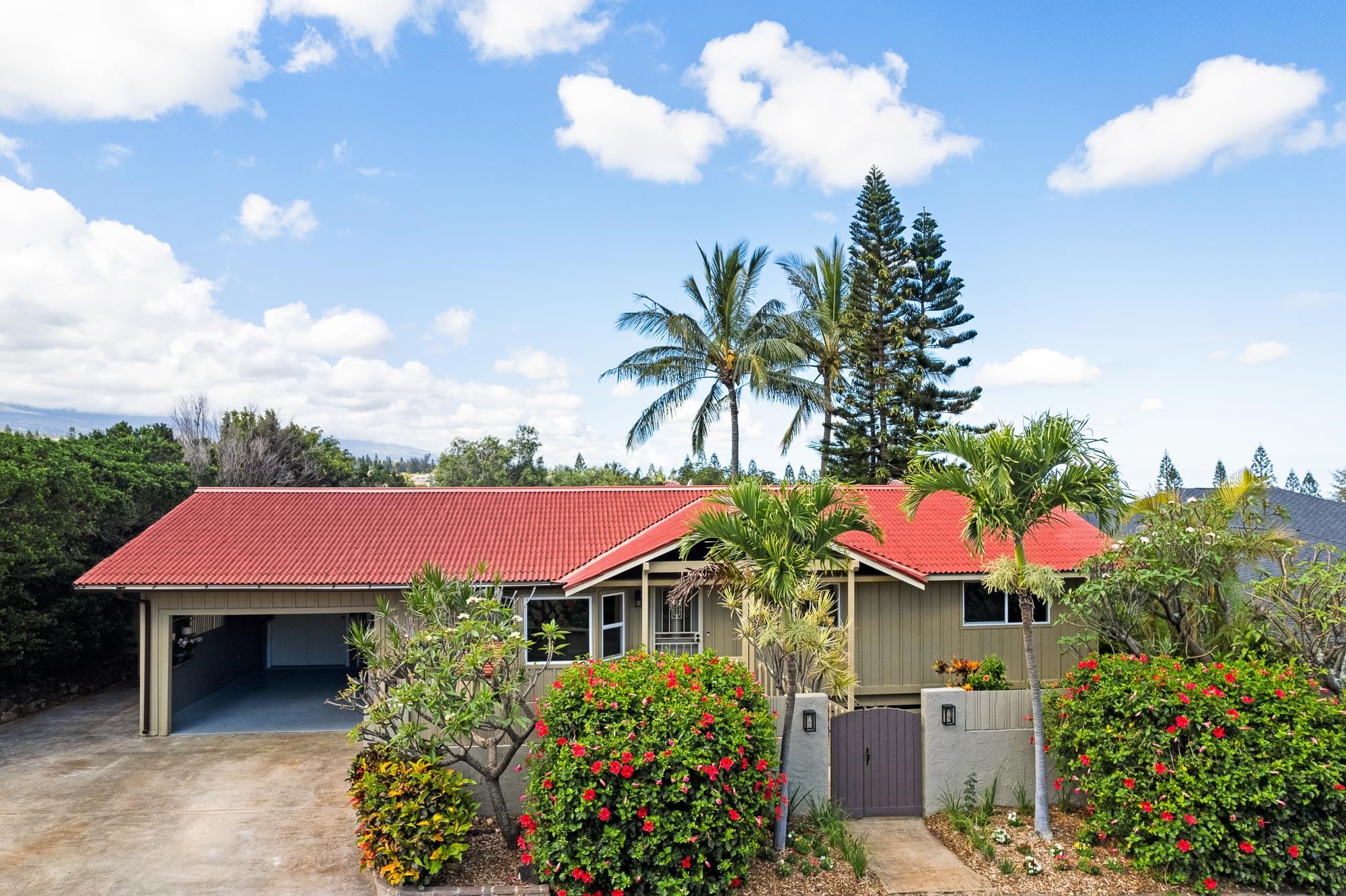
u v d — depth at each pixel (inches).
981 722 425.4
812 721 408.5
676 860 313.1
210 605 607.5
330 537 676.7
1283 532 526.3
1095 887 346.0
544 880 330.6
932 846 384.8
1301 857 336.2
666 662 401.1
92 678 759.1
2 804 458.3
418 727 364.2
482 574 457.4
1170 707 360.2
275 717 652.1
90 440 997.2
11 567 637.3
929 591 612.7
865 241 1444.4
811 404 1272.1
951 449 401.7
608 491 797.2
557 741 342.6
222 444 1427.2
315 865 381.4
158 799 466.6
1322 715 354.6
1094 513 397.1
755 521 379.2
